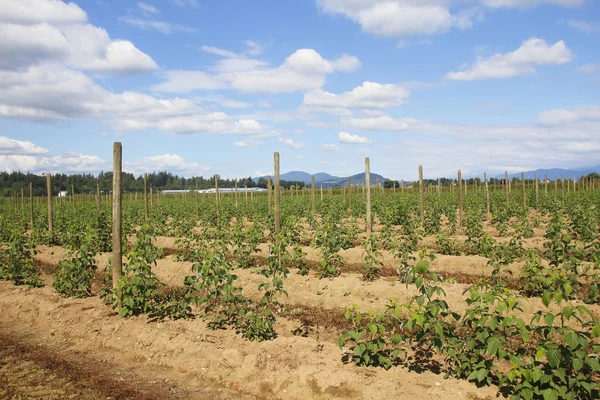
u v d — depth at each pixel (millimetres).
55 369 6230
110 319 7680
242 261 11727
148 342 6848
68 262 9180
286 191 44281
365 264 10109
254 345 6582
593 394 4512
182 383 5914
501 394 4875
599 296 7746
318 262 12398
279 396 5480
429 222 16594
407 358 6035
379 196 27453
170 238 17703
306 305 8969
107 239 14586
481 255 11469
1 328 8109
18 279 10641
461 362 5266
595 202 20578
